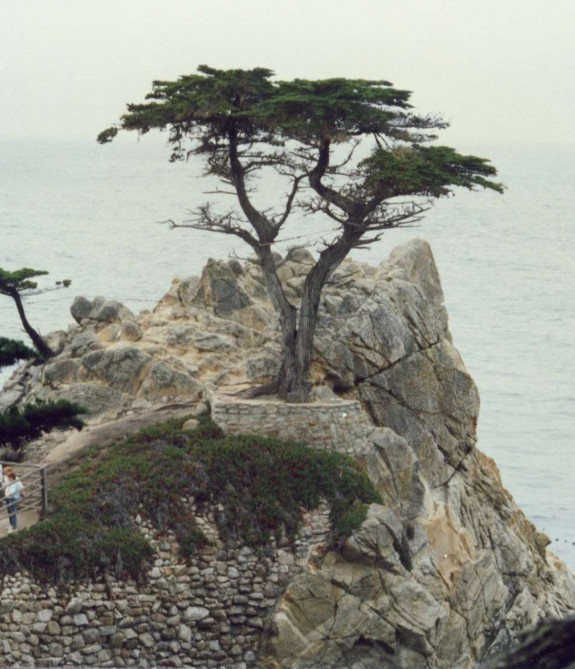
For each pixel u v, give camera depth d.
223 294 70.62
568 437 130.00
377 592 54.12
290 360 59.50
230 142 60.50
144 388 64.81
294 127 57.03
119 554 51.44
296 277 72.81
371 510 55.31
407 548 56.34
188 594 52.81
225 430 58.03
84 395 64.94
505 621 61.91
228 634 53.28
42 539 50.75
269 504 54.91
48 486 55.56
